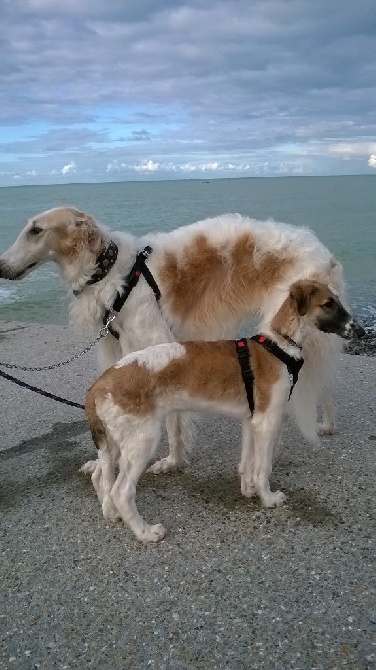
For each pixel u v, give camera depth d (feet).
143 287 4.45
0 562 3.58
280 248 4.63
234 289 4.68
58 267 4.61
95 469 4.31
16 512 4.14
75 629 2.99
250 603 3.10
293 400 4.50
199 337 4.77
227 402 3.86
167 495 4.27
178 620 3.01
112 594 3.24
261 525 3.82
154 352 3.71
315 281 3.98
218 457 4.84
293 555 3.48
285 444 4.99
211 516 3.96
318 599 3.09
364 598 3.08
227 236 4.70
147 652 2.80
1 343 8.96
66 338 9.07
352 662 2.67
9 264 4.43
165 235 4.81
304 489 4.24
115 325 4.50
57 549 3.69
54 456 5.02
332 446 4.92
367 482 4.28
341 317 3.96
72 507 4.17
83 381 6.97
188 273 4.63
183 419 4.55
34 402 6.32
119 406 3.54
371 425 5.31
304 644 2.79
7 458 5.03
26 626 3.03
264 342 3.85
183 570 3.42
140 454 3.62
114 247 4.43
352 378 6.57
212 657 2.75
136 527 3.71
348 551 3.49
